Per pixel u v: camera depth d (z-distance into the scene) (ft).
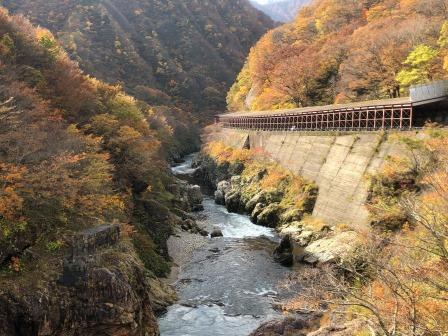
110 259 70.28
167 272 102.47
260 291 92.94
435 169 85.66
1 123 71.92
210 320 79.71
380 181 106.93
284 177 165.78
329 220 126.82
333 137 146.30
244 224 151.74
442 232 46.75
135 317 66.54
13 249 62.03
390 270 41.09
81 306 63.00
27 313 57.06
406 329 39.96
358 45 219.82
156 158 159.43
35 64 122.93
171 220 134.92
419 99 116.47
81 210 74.69
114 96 153.28
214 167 246.88
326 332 56.80
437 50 163.63
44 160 71.87
